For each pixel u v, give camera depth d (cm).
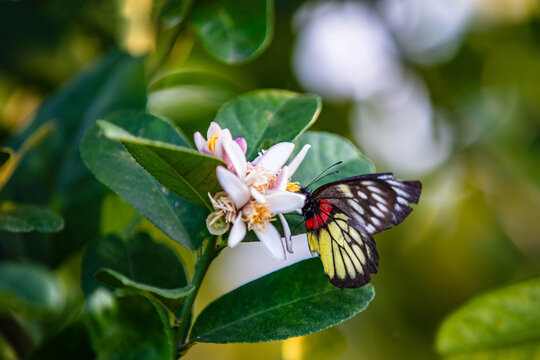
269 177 43
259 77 60
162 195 45
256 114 46
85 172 52
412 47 67
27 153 52
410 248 68
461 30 68
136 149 41
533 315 49
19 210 46
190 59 59
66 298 53
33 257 51
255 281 44
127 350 41
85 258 46
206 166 41
